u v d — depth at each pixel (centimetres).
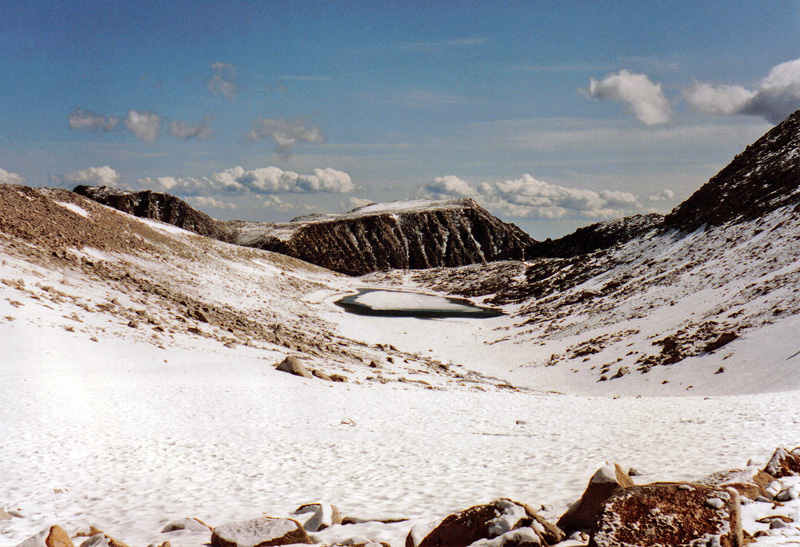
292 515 991
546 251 15512
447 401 2892
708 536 566
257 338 4662
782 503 742
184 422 1977
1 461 1380
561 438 1816
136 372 2817
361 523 925
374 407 2570
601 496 742
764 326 4106
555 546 658
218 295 6925
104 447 1568
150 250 7962
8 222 5831
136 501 1128
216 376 3000
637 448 1539
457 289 12050
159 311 4566
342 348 5241
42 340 2945
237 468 1419
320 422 2139
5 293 3444
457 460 1502
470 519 695
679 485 634
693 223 9225
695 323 4869
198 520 932
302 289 10025
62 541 716
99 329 3459
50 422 1775
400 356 5403
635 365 4428
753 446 1390
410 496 1128
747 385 3303
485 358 5781
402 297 10888
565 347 5703
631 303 6619
